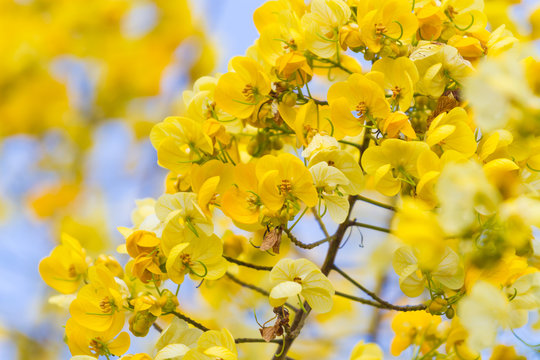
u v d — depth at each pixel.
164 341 1.21
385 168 1.18
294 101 1.24
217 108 1.27
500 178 1.12
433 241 1.14
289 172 1.19
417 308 1.20
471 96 1.08
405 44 1.23
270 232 1.20
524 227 1.10
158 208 1.21
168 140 1.24
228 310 1.49
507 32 1.26
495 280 1.16
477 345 1.12
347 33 1.23
